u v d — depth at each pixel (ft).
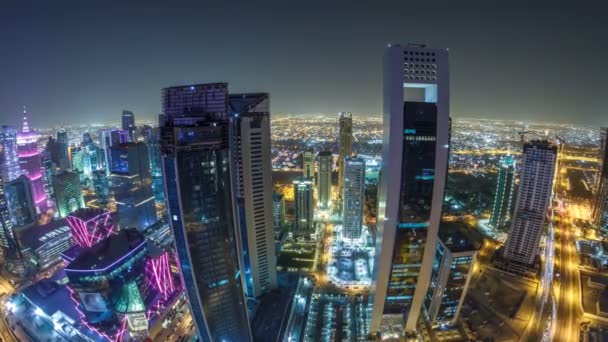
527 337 589.73
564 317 637.71
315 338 593.83
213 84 460.55
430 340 579.07
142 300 634.84
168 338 637.30
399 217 477.36
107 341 625.00
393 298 549.95
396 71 410.31
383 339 575.38
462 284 570.05
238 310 501.15
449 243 568.00
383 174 472.85
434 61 416.67
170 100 490.90
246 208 583.99
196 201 432.25
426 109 426.10
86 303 634.84
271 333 545.44
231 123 552.41
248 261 615.98
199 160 426.92
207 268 458.50
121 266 624.18
